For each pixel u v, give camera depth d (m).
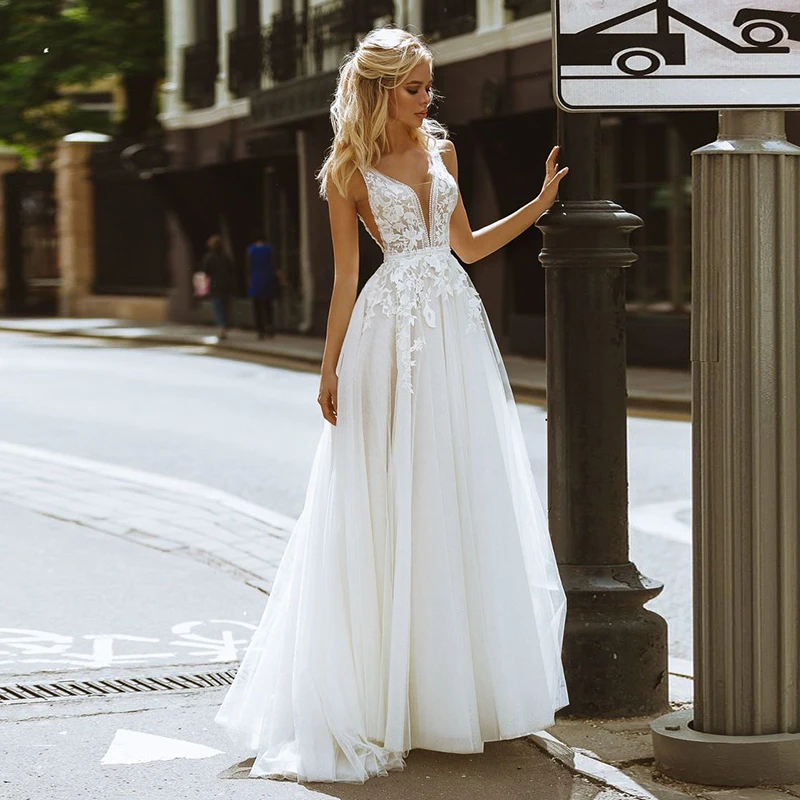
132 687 5.35
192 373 21.19
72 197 38.25
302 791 4.14
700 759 4.11
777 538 4.11
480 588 4.36
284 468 11.30
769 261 4.07
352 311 4.52
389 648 4.33
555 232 4.86
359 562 4.36
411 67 4.38
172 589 6.95
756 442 4.07
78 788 4.18
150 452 12.24
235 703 4.61
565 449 4.92
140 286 37.09
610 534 4.91
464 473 4.39
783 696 4.15
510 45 21.48
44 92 36.66
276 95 27.86
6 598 6.75
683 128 18.88
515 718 4.33
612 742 4.54
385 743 4.28
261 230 32.19
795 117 15.86
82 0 35.97
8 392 17.84
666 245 19.97
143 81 37.84
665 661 4.89
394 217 4.45
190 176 33.72
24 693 5.25
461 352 4.48
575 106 4.17
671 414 15.36
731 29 4.12
